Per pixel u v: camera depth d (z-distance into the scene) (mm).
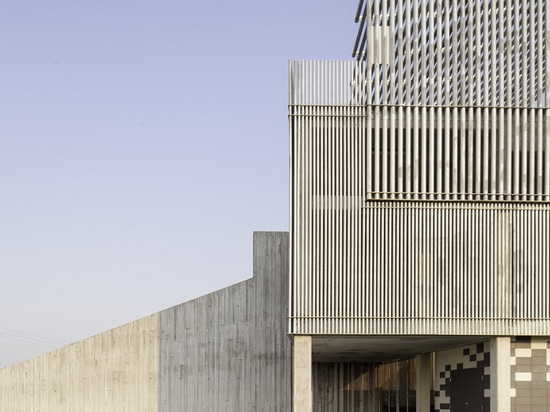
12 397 21641
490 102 18141
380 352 23922
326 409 27875
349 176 18016
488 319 17688
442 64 18281
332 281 17703
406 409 25266
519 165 18047
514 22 18266
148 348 22125
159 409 21922
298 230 17828
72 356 21906
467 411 20031
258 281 22562
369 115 18125
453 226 17875
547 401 17828
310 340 17703
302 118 18172
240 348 22297
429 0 18359
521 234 17922
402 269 17750
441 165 18016
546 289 17812
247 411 22078
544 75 18219
